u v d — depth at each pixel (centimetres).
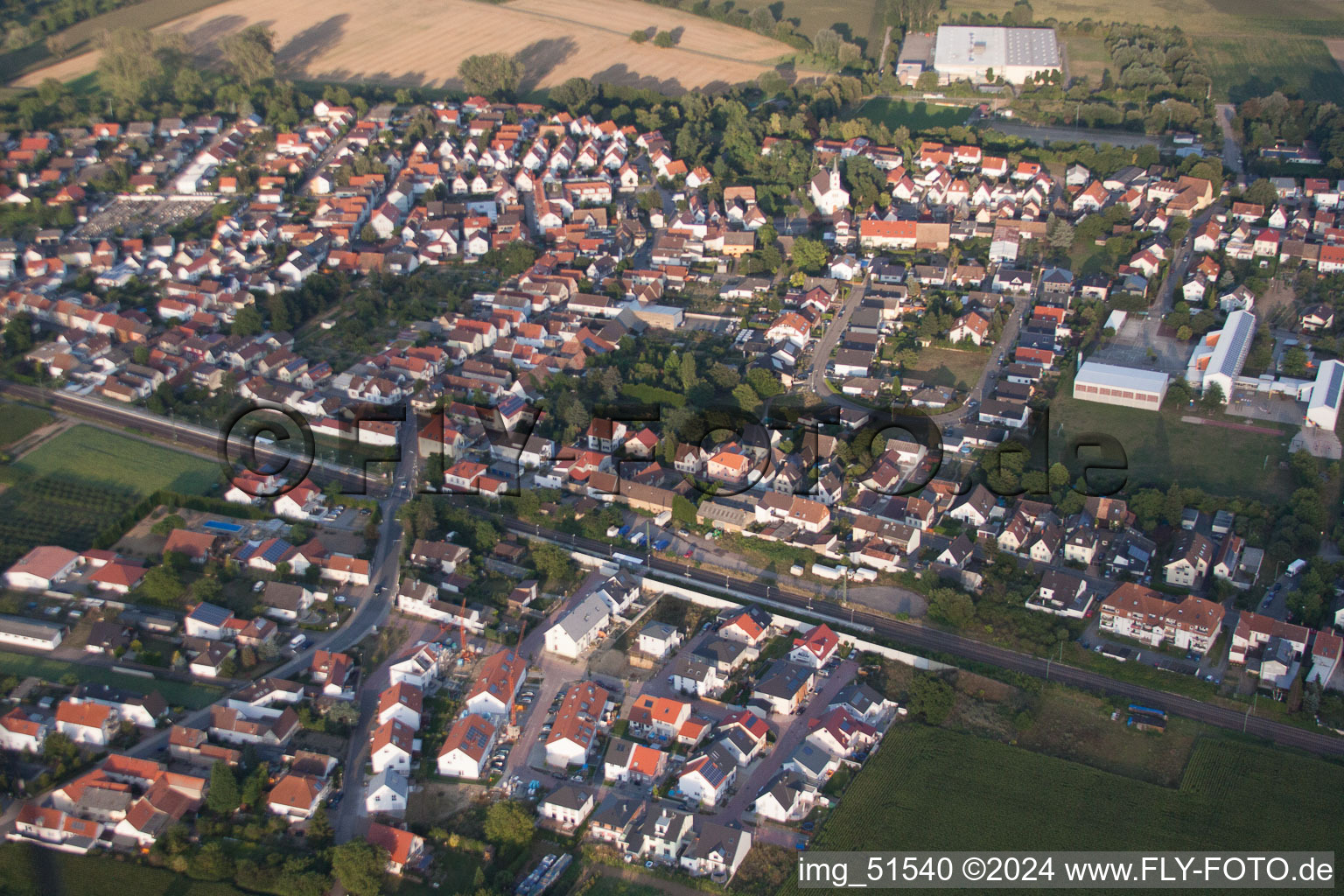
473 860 19338
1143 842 19550
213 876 19000
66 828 19712
